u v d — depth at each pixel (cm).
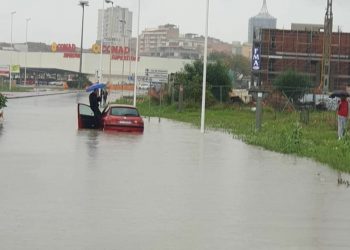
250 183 1625
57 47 15188
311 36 8819
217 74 6450
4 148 2370
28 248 905
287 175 1803
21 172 1714
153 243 954
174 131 3625
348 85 8450
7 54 14975
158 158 2184
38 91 10519
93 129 3591
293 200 1373
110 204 1266
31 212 1163
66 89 12162
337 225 1112
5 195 1341
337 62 8738
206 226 1084
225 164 2053
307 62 8806
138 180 1622
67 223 1077
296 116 4534
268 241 982
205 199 1360
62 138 2902
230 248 934
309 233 1044
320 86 7856
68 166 1867
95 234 1003
